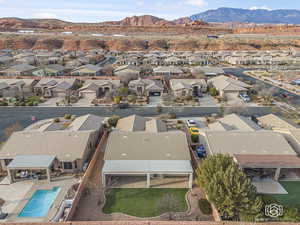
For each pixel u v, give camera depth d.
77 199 23.89
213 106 54.19
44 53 121.25
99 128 38.19
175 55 126.50
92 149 34.47
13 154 28.98
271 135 32.25
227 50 161.25
